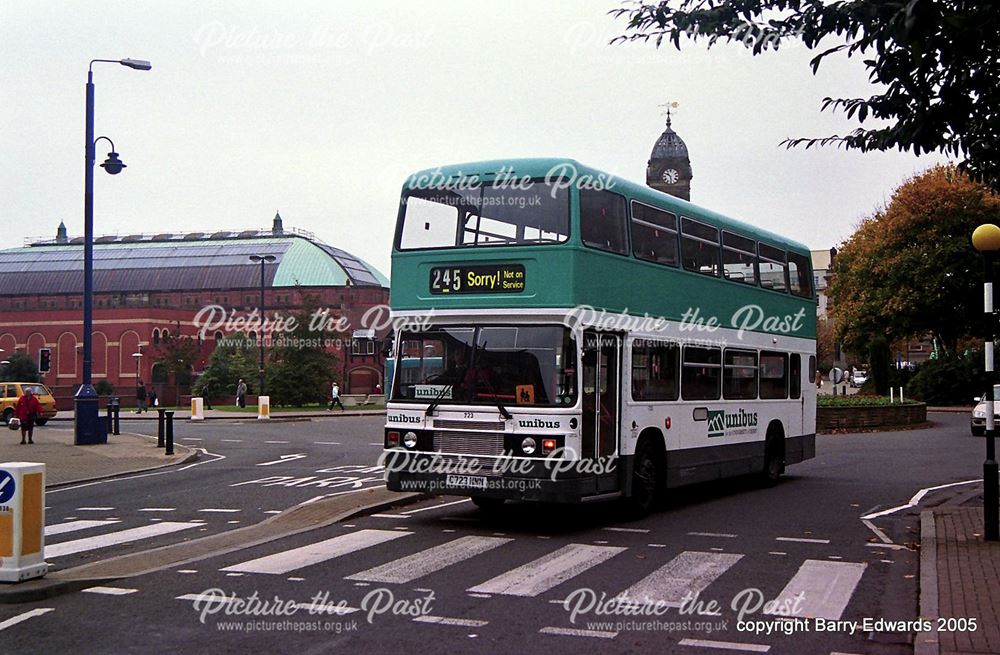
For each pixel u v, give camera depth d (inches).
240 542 450.9
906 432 1380.4
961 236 2183.8
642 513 542.6
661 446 565.9
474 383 488.1
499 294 491.2
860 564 410.3
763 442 704.4
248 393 2527.1
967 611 316.8
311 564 399.9
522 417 474.0
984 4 320.2
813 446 802.8
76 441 1077.1
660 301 567.2
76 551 446.0
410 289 515.2
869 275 2322.8
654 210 571.5
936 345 2581.2
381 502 573.6
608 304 509.4
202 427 1579.7
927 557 408.5
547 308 480.7
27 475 356.2
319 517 523.8
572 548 443.8
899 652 282.4
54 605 331.0
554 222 485.7
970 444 1141.7
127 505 607.5
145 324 3518.7
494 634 297.1
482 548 441.1
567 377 472.1
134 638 291.0
